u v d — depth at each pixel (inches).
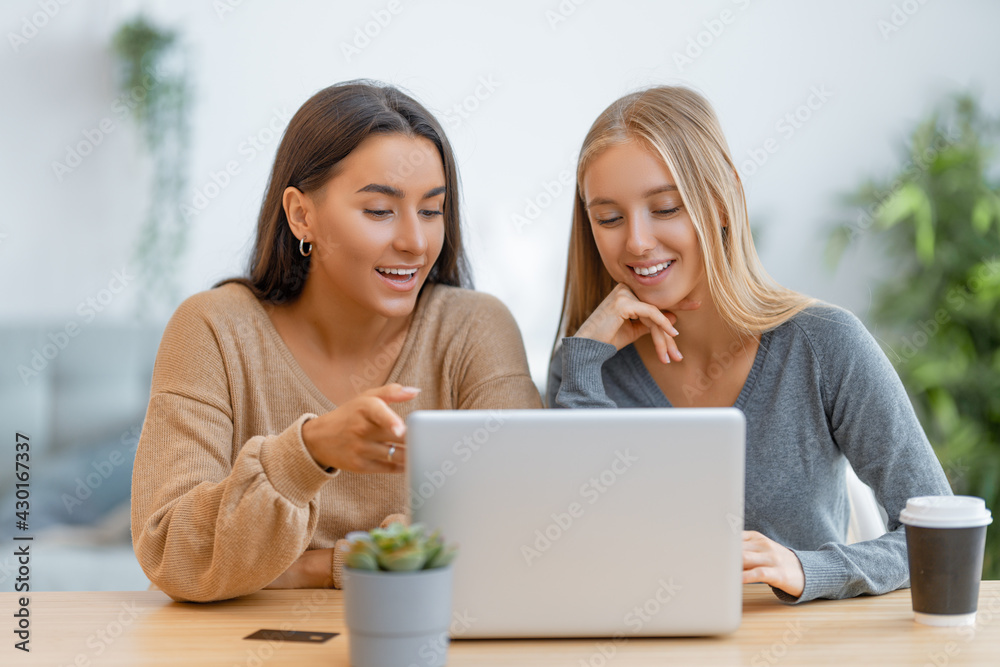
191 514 44.6
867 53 116.0
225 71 127.6
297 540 43.1
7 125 127.3
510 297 115.8
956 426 105.1
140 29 127.0
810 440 55.3
